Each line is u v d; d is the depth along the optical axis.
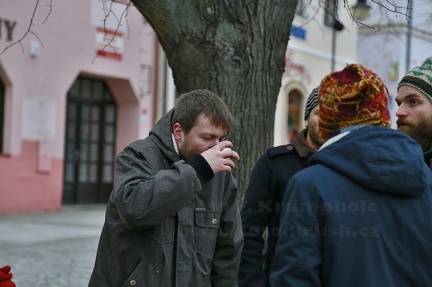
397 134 5.34
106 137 36.97
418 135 7.47
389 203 5.27
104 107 36.75
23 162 31.69
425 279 5.30
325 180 5.26
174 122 6.31
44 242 23.31
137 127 36.88
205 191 6.36
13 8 30.86
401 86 7.63
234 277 6.62
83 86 35.69
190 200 6.24
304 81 46.34
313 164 5.49
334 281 5.13
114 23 35.00
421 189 5.29
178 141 6.30
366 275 5.13
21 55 31.38
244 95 10.19
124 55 35.88
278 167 8.23
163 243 6.07
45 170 32.53
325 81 5.59
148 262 6.05
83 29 33.94
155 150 6.29
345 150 5.29
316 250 5.15
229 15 10.08
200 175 5.90
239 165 10.27
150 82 37.50
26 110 31.73
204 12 10.08
